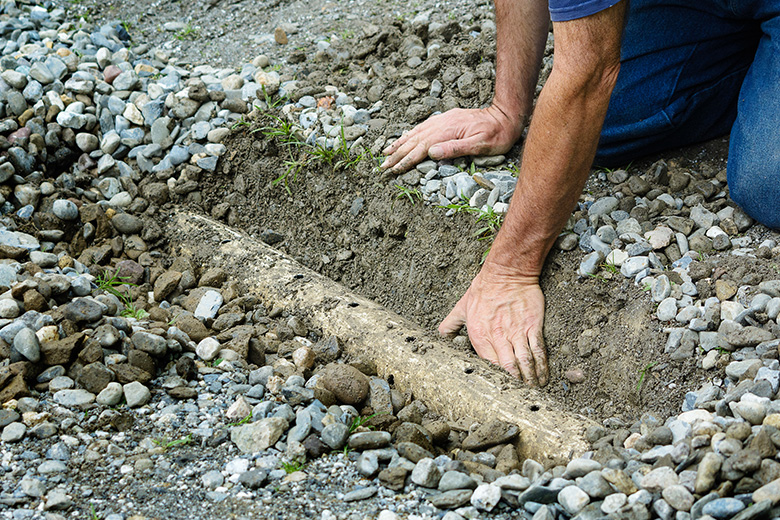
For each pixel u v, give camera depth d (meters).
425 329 2.61
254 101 3.34
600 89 2.08
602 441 1.99
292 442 1.98
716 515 1.60
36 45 3.59
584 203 2.74
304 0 4.20
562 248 2.56
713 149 2.91
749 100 2.54
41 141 3.14
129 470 1.89
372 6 4.03
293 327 2.59
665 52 2.70
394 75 3.35
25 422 1.99
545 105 2.14
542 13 2.73
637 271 2.42
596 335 2.44
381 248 2.94
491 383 2.28
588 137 2.17
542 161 2.22
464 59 3.29
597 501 1.74
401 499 1.84
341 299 2.67
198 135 3.26
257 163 3.23
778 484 1.60
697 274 2.36
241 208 3.22
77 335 2.21
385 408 2.25
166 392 2.19
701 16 2.67
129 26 4.07
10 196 2.97
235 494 1.83
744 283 2.29
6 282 2.46
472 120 2.90
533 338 2.45
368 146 3.06
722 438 1.78
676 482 1.72
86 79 3.38
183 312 2.59
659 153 2.94
